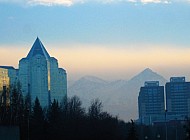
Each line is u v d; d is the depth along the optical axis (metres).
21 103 171.75
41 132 163.25
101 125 180.50
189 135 155.50
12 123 163.75
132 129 181.00
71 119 173.12
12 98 169.88
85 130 172.88
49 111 180.25
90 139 173.75
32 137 161.38
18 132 89.88
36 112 172.25
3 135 85.06
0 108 164.88
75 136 168.75
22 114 168.38
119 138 198.25
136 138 180.75
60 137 164.88
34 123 166.00
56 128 165.38
